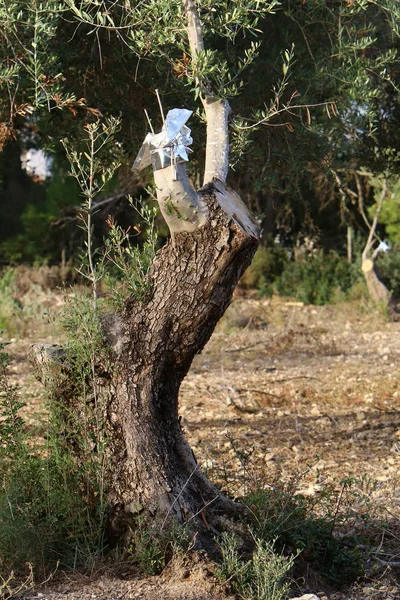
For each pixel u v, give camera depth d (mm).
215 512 6602
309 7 8422
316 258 28500
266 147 9609
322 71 8312
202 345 6461
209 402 13875
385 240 28672
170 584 5938
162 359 6430
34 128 9953
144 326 6395
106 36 8742
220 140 6500
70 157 6781
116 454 6426
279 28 8914
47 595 5816
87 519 6387
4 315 20984
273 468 9875
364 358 18453
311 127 8398
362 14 9031
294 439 11508
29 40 7754
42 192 31203
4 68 7945
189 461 6625
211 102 6555
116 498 6402
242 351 19188
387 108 11461
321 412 13203
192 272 6133
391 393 14492
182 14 6566
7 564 6176
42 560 6230
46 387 6641
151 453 6426
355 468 9930
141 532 6230
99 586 5938
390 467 9922
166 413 6598
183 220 5938
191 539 6250
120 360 6441
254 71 8992
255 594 5836
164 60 8422
